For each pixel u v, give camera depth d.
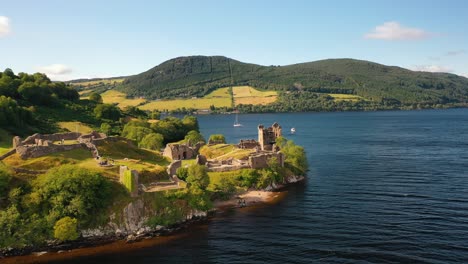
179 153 161.50
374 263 77.12
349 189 133.38
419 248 82.88
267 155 149.25
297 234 93.62
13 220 87.38
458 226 93.94
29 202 92.12
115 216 96.88
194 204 107.94
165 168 123.44
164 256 83.94
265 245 88.00
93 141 127.56
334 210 110.56
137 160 126.12
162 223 99.94
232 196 128.12
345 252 82.44
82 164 110.75
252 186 137.50
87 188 95.38
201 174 120.94
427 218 100.12
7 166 98.88
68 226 88.50
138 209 99.81
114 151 131.12
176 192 107.06
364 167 171.75
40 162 106.12
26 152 107.69
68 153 115.75
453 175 147.75
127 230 96.12
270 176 140.62
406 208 109.00
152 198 103.38
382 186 135.25
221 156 164.00
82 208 93.19
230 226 100.75
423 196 120.25
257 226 100.25
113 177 106.19
